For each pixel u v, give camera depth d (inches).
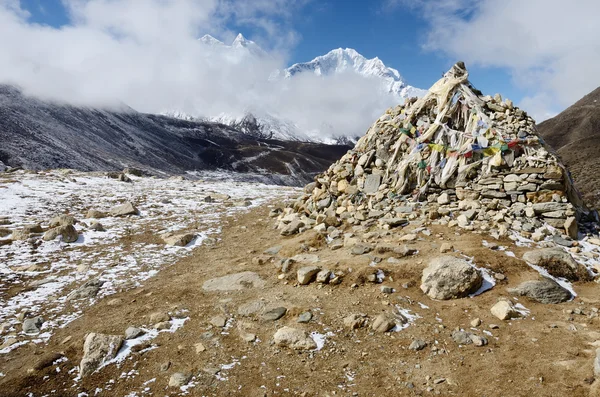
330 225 589.0
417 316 330.3
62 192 906.7
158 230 680.4
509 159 556.1
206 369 271.3
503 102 636.7
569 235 478.3
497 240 458.9
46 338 323.6
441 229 505.7
